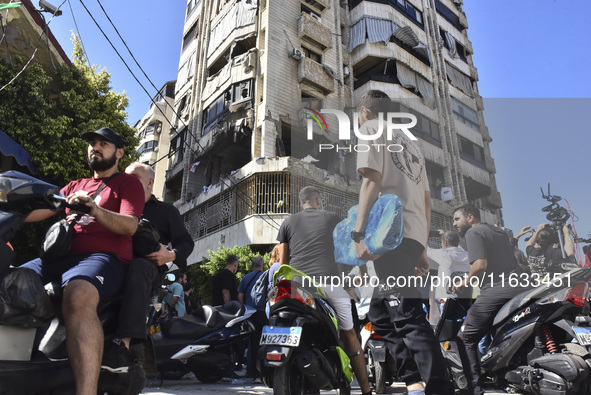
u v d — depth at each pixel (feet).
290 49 66.03
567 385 9.61
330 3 74.49
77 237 7.15
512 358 10.99
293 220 8.86
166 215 11.27
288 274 8.64
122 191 7.62
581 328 10.12
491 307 10.40
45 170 34.35
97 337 6.01
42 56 38.99
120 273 6.97
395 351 9.32
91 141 7.95
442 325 12.15
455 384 12.37
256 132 60.54
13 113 34.47
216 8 78.79
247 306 17.83
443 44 84.89
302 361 8.42
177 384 16.55
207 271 50.08
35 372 5.96
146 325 6.98
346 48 74.08
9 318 5.76
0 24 34.35
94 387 5.70
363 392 9.86
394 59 71.77
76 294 6.14
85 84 41.04
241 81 64.85
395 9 76.79
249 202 54.80
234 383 16.92
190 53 84.28
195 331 16.79
